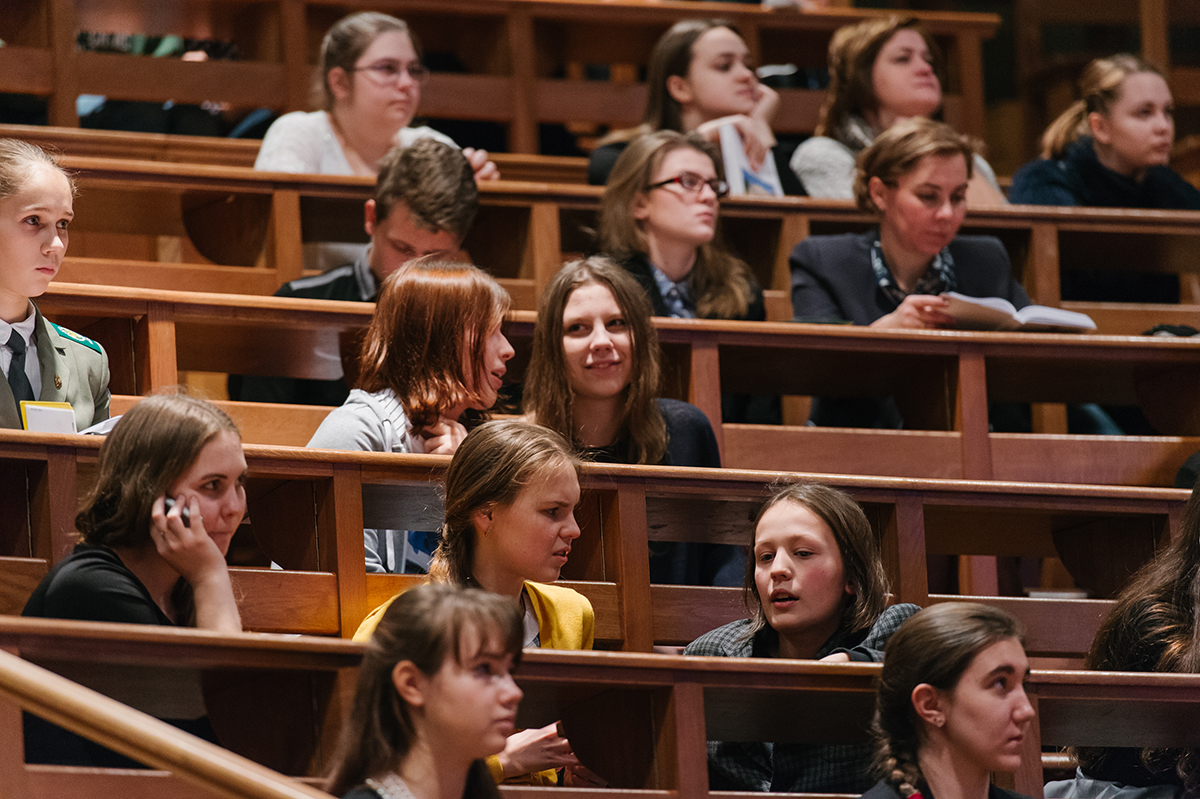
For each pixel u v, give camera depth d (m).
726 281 11.00
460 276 8.05
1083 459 10.23
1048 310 10.62
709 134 12.66
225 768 4.88
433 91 15.03
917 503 8.19
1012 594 11.09
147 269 10.88
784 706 6.46
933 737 6.02
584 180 14.45
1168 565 7.62
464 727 5.06
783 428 9.81
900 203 11.15
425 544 8.25
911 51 13.31
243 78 14.16
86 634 5.18
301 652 5.47
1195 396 10.52
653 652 7.79
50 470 6.71
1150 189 13.73
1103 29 19.97
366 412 7.83
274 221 11.17
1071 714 6.87
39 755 5.56
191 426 6.03
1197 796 7.10
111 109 14.18
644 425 8.61
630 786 6.27
